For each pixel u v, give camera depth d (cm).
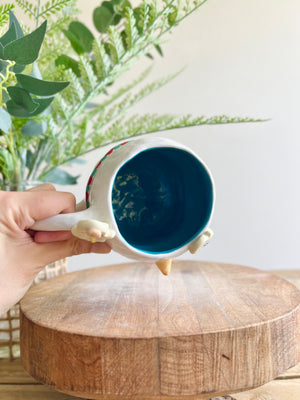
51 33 39
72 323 28
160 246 28
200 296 33
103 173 26
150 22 38
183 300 32
